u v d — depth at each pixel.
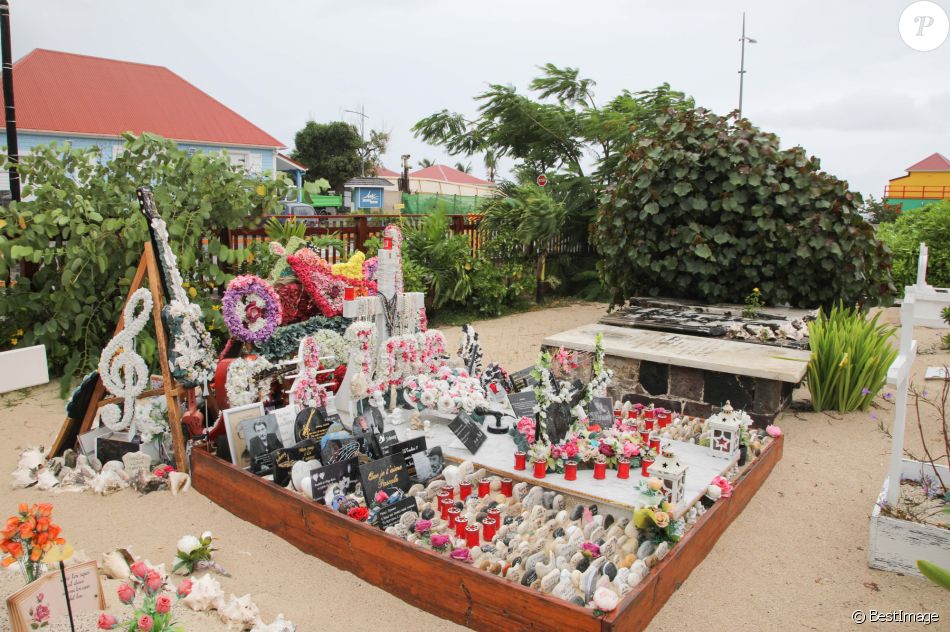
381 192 25.44
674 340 7.14
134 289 5.04
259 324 5.20
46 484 4.74
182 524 4.25
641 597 3.08
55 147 7.71
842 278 8.20
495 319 12.34
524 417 4.53
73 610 3.03
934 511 4.11
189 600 3.31
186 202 8.02
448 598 3.28
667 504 3.62
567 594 3.13
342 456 4.41
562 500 4.21
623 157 9.70
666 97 15.05
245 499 4.30
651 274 9.27
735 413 5.02
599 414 5.15
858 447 5.73
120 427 5.11
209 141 26.38
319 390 5.25
